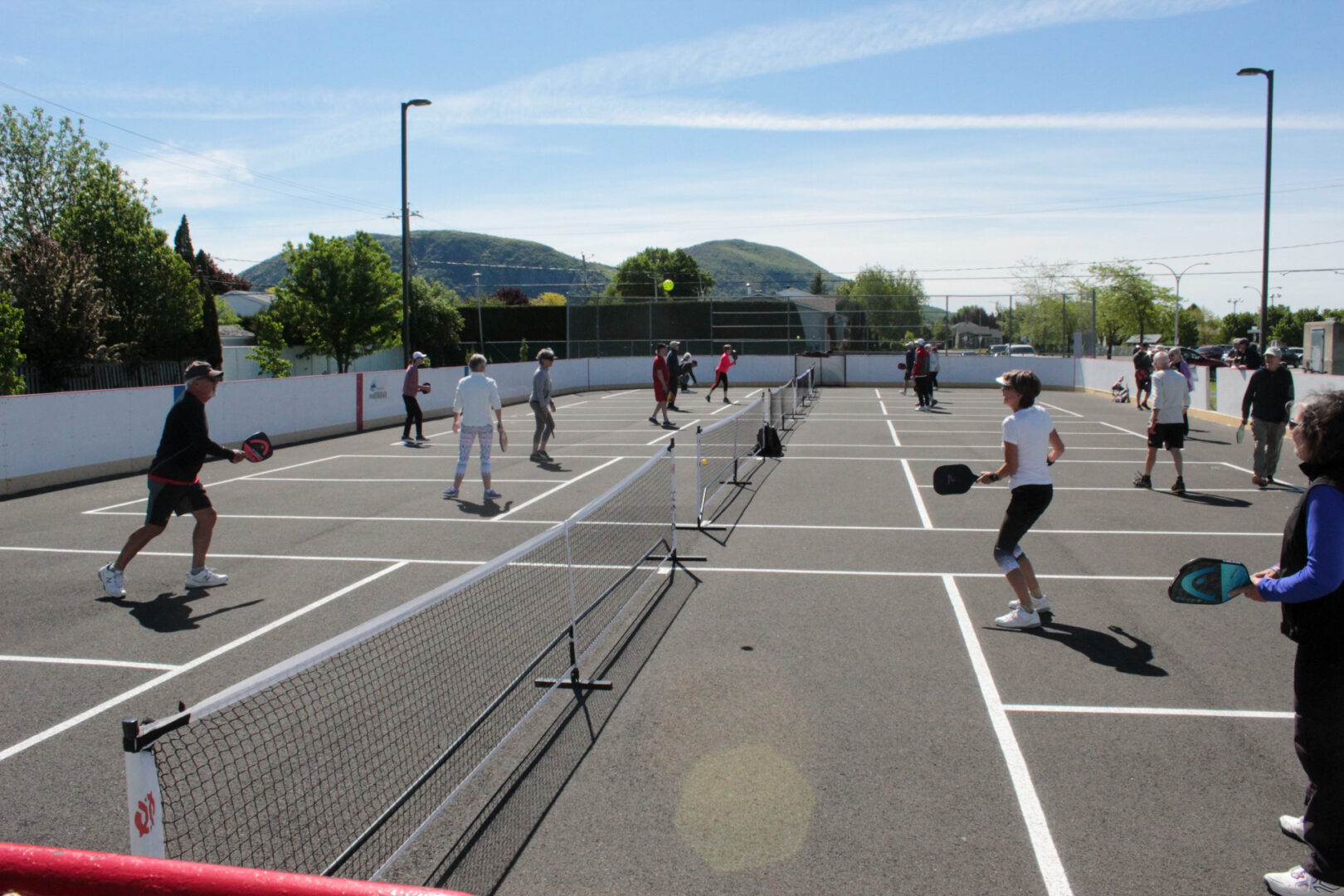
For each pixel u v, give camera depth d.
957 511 10.87
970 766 4.47
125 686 5.67
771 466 14.79
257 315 45.78
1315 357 23.38
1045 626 6.58
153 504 7.54
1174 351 11.95
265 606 7.30
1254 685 5.46
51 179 37.41
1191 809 4.06
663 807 4.11
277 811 3.83
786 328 38.78
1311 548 3.17
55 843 3.87
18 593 7.71
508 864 3.66
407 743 4.45
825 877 3.57
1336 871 3.27
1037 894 3.45
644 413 25.06
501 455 16.45
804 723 4.97
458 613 6.77
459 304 59.75
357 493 12.62
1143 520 10.23
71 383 31.81
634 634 6.48
